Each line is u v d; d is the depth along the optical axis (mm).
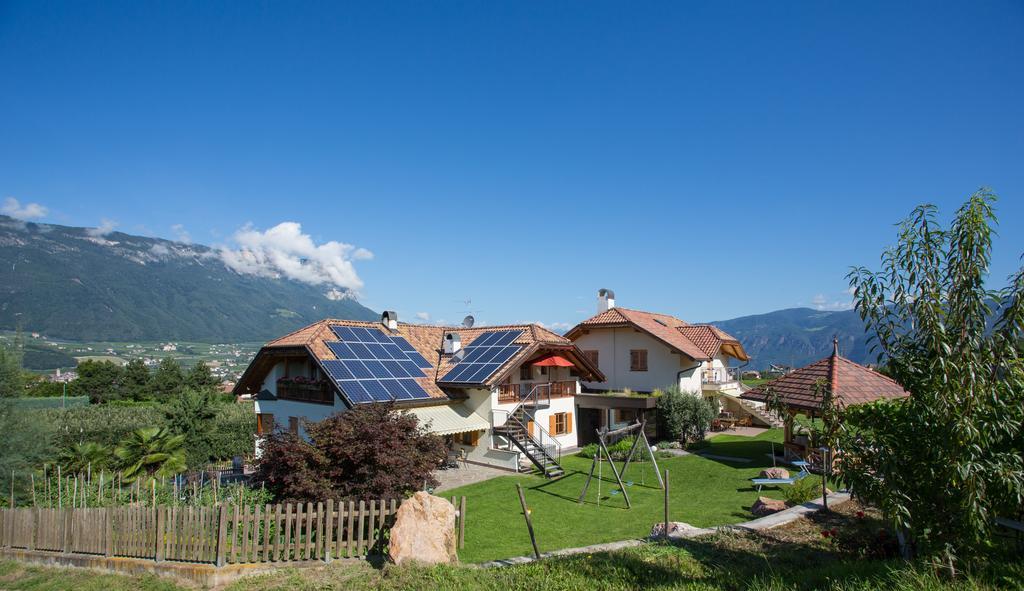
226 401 52625
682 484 23875
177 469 24047
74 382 66375
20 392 22781
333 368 27938
